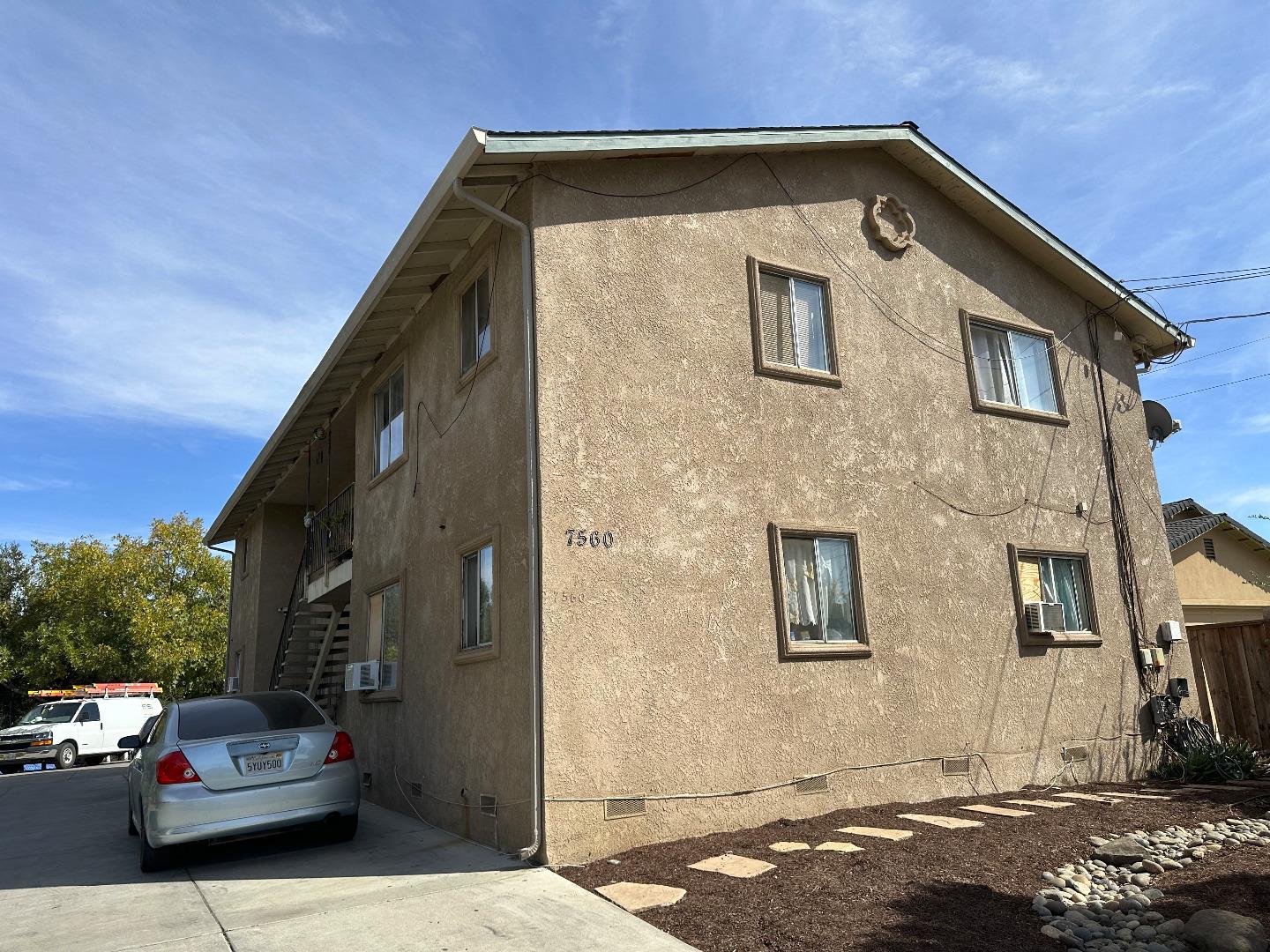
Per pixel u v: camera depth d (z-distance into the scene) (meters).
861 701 8.65
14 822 10.97
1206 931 4.82
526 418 7.56
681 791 7.33
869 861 6.42
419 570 9.98
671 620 7.62
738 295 8.85
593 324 7.83
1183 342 13.30
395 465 11.01
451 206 8.17
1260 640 11.80
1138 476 12.30
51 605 38.50
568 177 8.05
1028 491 10.88
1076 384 12.00
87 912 6.01
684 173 8.81
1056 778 10.00
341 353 11.52
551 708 6.86
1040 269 12.12
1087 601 11.16
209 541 22.48
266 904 5.99
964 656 9.60
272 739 7.55
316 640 15.52
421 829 8.63
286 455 16.23
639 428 7.86
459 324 9.40
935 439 10.10
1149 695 11.27
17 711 42.03
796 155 9.84
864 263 10.12
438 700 8.98
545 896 5.86
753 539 8.30
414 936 5.19
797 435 8.91
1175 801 8.81
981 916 5.35
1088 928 5.12
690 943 4.96
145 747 8.80
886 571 9.23
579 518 7.35
